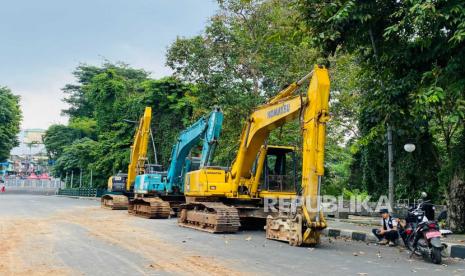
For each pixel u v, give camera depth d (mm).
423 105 12172
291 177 15914
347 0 12828
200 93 25641
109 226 16266
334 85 22625
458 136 17500
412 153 18750
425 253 9977
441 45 12297
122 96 47875
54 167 64062
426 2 10875
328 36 13414
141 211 22094
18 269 8062
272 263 9055
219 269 8266
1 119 63531
